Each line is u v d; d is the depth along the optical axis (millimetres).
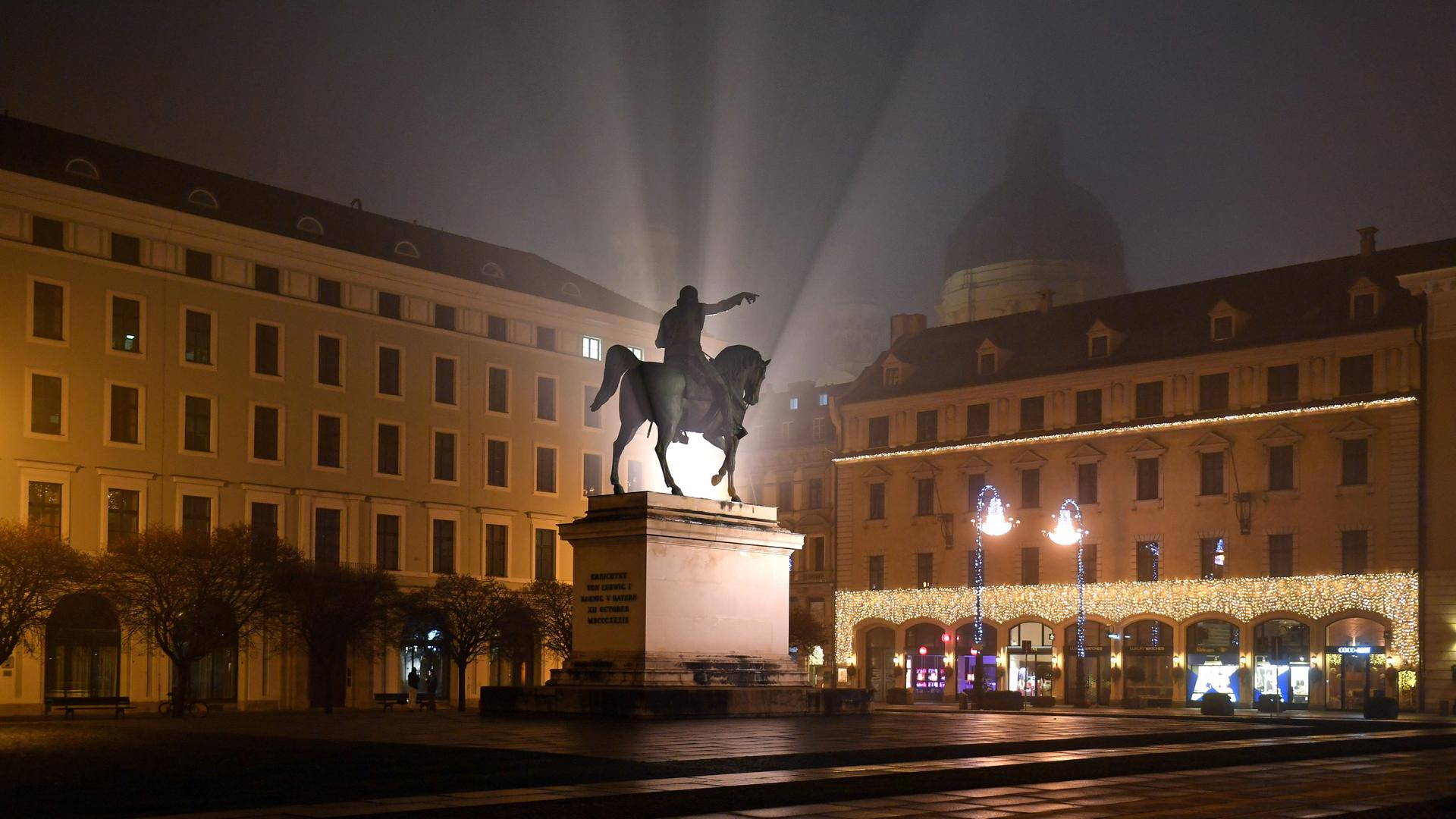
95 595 64000
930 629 91062
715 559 32906
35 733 31609
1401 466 73125
